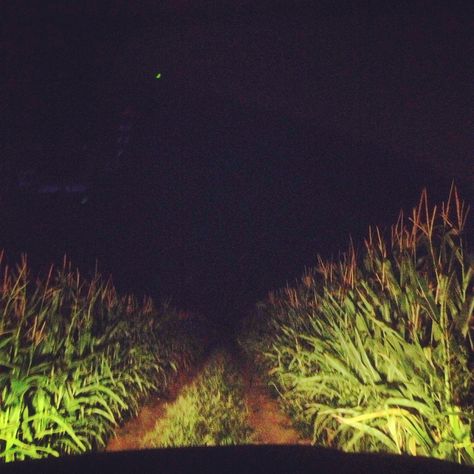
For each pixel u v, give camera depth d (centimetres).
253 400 1162
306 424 745
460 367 443
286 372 904
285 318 1169
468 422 422
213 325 3681
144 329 1312
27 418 543
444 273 478
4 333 599
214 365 1706
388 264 542
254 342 1558
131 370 998
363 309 532
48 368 625
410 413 442
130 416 986
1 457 497
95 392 734
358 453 286
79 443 584
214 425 827
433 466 263
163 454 283
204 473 252
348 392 568
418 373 461
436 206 508
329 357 534
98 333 881
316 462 265
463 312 440
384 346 494
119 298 1210
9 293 689
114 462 272
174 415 922
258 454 280
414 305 495
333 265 859
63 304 803
